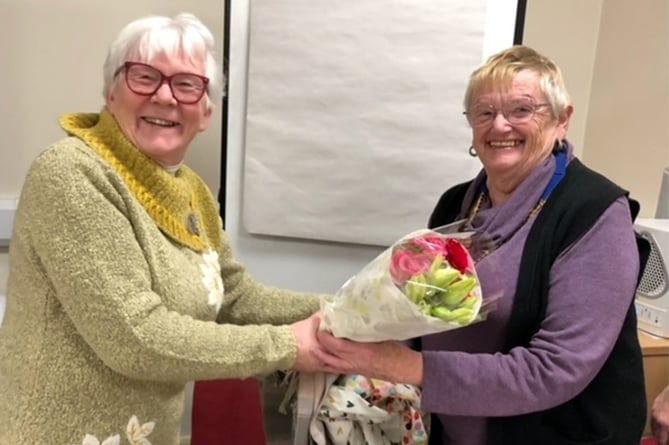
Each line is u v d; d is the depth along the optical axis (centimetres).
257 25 173
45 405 101
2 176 203
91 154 101
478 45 170
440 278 89
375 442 116
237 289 145
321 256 189
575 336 104
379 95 174
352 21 170
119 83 109
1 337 107
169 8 204
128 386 106
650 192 211
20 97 200
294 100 176
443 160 177
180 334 100
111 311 96
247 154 180
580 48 242
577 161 121
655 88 210
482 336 117
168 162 118
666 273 168
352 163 178
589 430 114
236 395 170
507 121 119
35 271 101
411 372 106
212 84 116
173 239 112
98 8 199
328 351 108
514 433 115
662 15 207
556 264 110
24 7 195
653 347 164
